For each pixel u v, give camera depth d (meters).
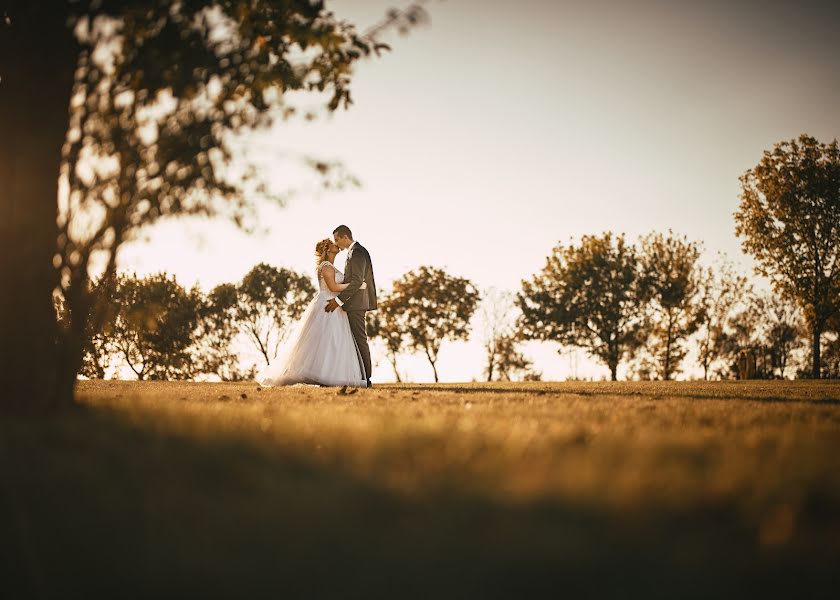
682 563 1.64
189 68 5.27
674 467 2.80
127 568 1.59
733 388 12.60
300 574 1.55
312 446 3.47
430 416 4.88
